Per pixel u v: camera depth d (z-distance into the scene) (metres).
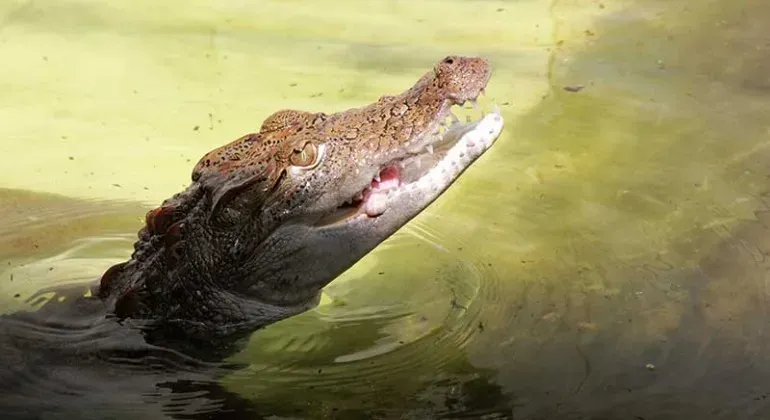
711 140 9.82
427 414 6.29
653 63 11.56
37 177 9.77
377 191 6.82
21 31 13.06
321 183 6.69
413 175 6.89
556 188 9.22
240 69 11.88
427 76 7.03
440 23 13.08
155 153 10.14
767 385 6.36
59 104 11.22
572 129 10.23
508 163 9.71
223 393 6.65
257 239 6.82
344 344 7.11
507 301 7.52
